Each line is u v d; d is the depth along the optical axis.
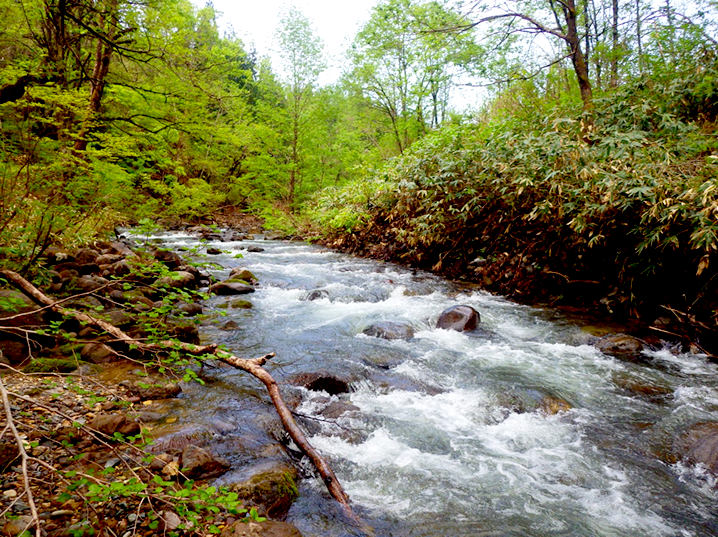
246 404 3.17
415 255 9.09
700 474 2.59
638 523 2.23
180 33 7.20
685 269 5.12
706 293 4.87
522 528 2.17
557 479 2.57
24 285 2.84
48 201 5.06
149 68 8.25
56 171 5.59
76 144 6.45
